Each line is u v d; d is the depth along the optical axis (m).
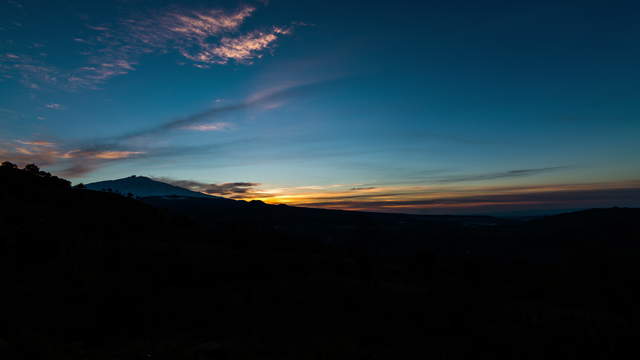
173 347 18.59
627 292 39.41
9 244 40.25
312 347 18.92
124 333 21.66
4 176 86.25
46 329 20.83
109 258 39.88
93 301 26.78
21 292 26.94
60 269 34.34
